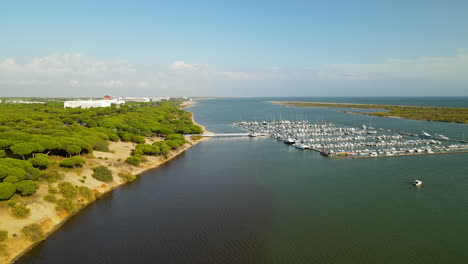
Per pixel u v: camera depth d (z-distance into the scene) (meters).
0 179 92.31
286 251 77.81
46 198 95.81
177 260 74.25
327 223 92.75
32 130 166.25
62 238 85.06
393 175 140.38
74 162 120.50
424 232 86.56
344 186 126.19
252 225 91.94
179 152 196.12
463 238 82.94
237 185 128.88
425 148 194.38
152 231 88.75
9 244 75.69
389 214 98.44
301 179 136.62
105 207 106.12
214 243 81.88
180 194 118.38
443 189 120.25
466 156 176.50
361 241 82.25
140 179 138.00
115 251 78.31
